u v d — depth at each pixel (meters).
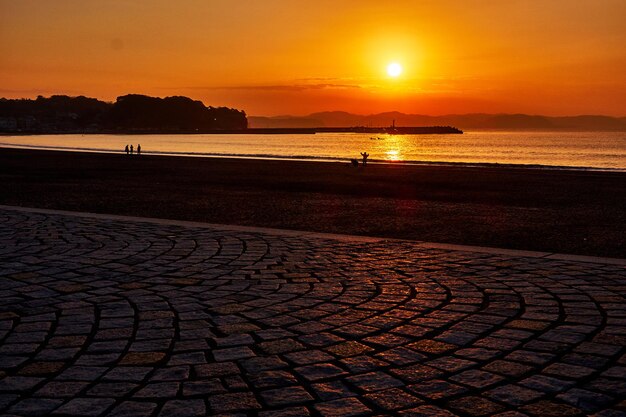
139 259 7.14
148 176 25.64
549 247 8.91
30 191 18.19
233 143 142.75
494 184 22.77
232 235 9.07
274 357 3.86
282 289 5.68
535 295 5.45
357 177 26.09
